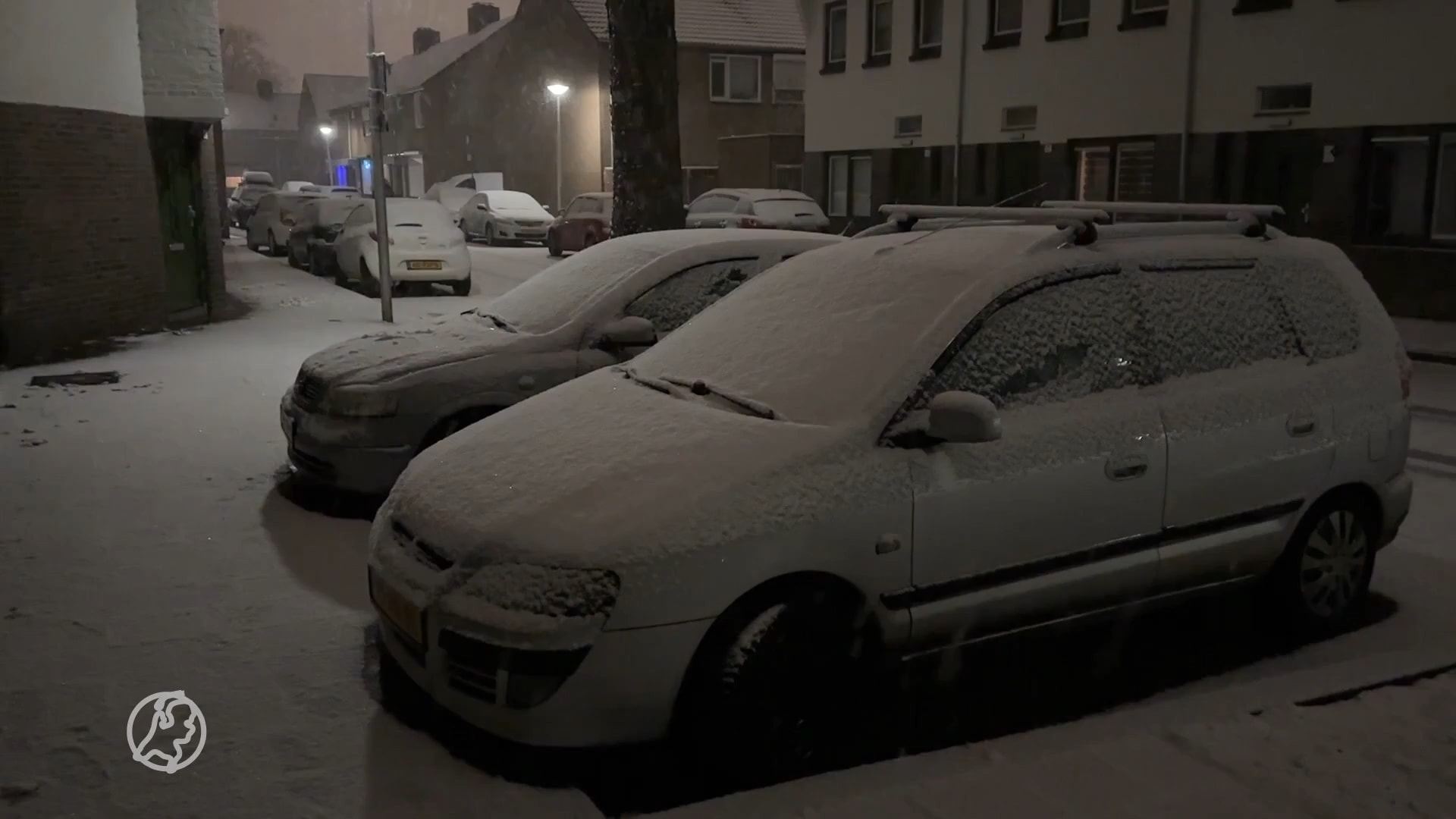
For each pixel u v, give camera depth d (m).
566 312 6.51
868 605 3.80
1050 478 4.07
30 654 4.58
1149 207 5.36
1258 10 17.25
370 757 3.79
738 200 23.48
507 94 49.28
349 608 5.09
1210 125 18.16
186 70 13.80
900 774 3.67
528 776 3.76
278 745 3.86
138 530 6.16
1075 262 4.39
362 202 20.33
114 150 12.95
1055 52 20.75
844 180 27.19
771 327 4.58
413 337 6.83
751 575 3.56
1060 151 20.88
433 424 6.15
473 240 35.38
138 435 8.35
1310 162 17.02
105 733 3.94
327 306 16.73
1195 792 3.50
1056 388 4.22
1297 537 4.84
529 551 3.57
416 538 3.93
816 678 3.73
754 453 3.76
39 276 11.68
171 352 12.23
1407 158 16.06
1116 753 3.74
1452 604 5.39
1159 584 4.43
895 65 24.73
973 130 22.86
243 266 24.28
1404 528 6.63
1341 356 4.98
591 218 28.38
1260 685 4.32
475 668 3.58
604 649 3.45
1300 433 4.69
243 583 5.39
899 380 3.96
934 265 4.45
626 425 4.14
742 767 3.60
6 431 8.47
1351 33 16.17
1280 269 4.95
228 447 8.03
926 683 4.51
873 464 3.81
